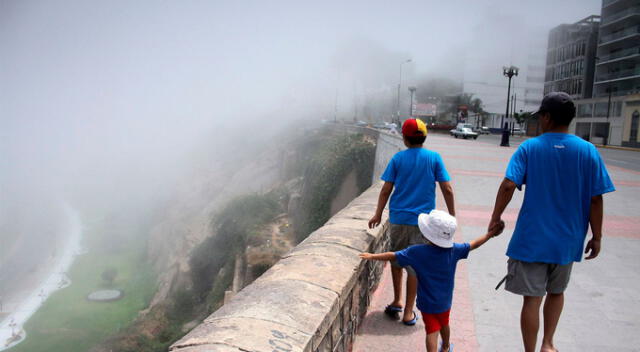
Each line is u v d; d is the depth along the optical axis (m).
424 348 3.38
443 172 3.68
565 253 2.76
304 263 3.09
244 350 1.83
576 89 68.75
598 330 3.90
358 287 3.45
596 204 2.79
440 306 3.00
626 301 4.57
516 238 2.89
